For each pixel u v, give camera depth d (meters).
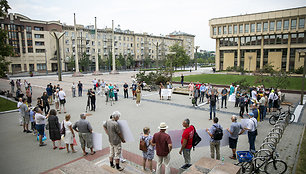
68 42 76.38
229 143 7.80
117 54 88.75
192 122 12.92
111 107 17.34
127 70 79.88
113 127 6.45
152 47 101.75
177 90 25.72
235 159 7.77
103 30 83.88
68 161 7.56
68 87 31.08
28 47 70.88
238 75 46.03
